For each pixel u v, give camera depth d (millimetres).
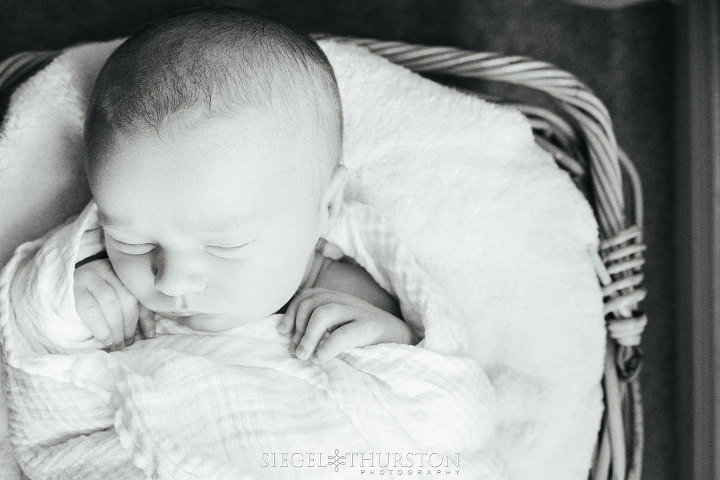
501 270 1168
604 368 1175
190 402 917
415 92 1192
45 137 1131
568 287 1158
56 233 1034
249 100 867
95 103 878
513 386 1146
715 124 1467
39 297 976
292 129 897
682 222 1538
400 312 1119
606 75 1627
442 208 1173
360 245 1107
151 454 890
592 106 1164
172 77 858
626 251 1152
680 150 1562
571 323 1156
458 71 1222
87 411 966
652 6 1631
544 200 1171
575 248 1166
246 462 908
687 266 1507
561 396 1144
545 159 1189
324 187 969
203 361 933
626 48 1629
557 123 1218
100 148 856
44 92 1134
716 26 1493
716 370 1418
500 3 1636
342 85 1196
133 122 841
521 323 1162
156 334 1015
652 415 1567
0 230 1108
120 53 902
